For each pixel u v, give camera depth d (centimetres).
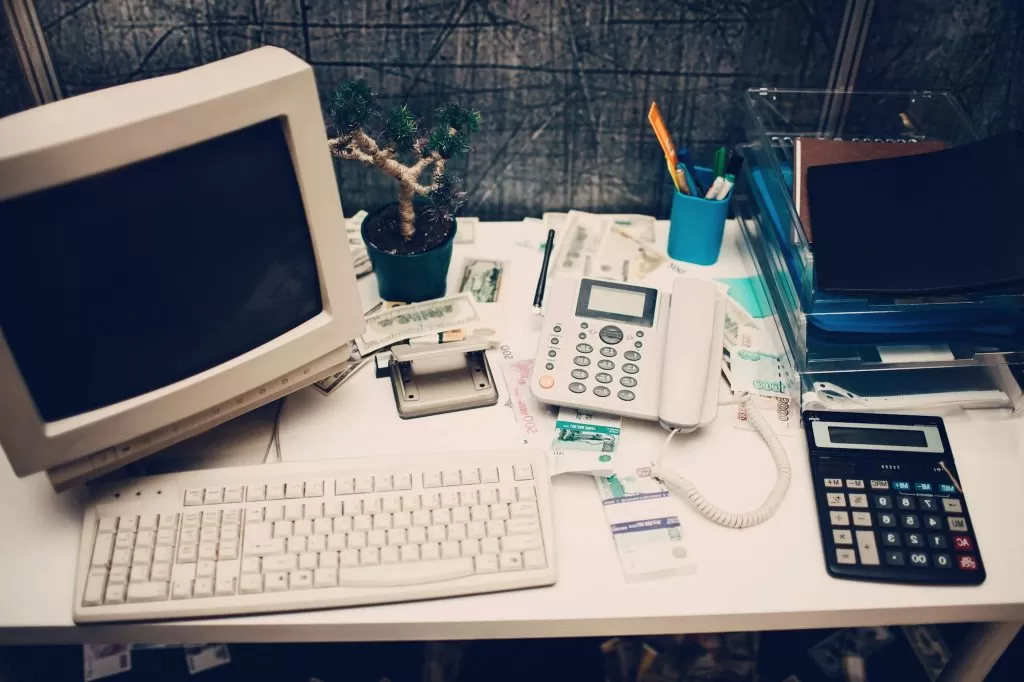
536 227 125
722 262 118
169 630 77
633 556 81
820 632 134
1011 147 95
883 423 91
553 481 89
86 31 105
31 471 76
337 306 87
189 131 68
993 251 89
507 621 77
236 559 79
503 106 116
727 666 123
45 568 80
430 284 108
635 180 125
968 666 94
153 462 89
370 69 112
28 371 72
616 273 114
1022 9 108
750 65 114
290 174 78
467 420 94
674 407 88
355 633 77
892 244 93
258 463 89
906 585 79
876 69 115
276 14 106
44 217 66
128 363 77
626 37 111
